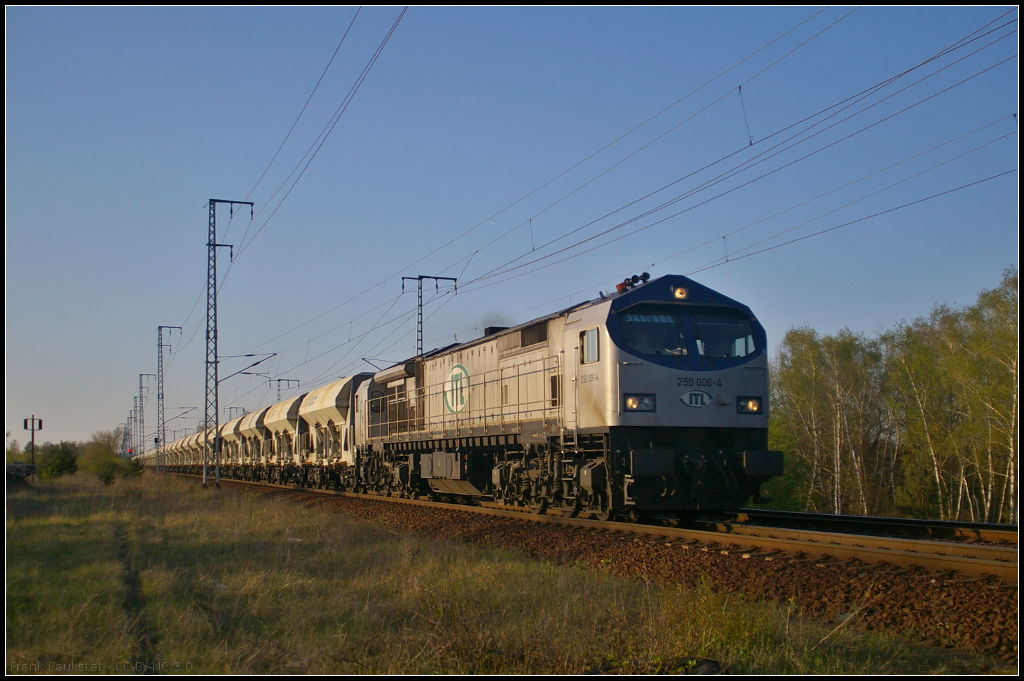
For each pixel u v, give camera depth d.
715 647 7.86
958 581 9.41
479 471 24.06
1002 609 8.27
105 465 47.69
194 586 11.83
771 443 50.84
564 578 11.55
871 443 55.03
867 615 9.12
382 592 11.52
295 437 45.44
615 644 8.04
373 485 33.09
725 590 10.84
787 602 9.98
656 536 14.89
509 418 21.16
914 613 8.80
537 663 7.54
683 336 16.72
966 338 43.66
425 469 26.78
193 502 29.41
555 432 18.36
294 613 9.88
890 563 10.87
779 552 12.39
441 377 26.55
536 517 19.02
